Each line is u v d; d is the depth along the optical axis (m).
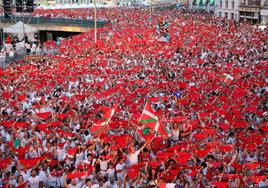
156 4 140.75
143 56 42.81
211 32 63.62
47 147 17.25
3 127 19.48
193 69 36.12
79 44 49.91
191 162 15.97
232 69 36.03
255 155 17.25
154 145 17.86
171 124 20.11
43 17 71.94
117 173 15.38
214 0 124.69
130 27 66.81
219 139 18.94
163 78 32.69
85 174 14.51
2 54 43.56
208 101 25.66
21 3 54.28
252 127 20.95
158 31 60.97
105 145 17.23
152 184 14.26
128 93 27.34
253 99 26.17
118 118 21.39
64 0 126.69
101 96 26.30
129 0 148.50
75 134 18.61
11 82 29.88
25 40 48.66
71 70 35.09
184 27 68.81
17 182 14.35
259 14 89.69
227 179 14.41
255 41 54.34
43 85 29.00
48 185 14.98
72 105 23.83
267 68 36.78
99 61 39.44
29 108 23.42
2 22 63.31
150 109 18.42
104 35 57.66
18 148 16.97
